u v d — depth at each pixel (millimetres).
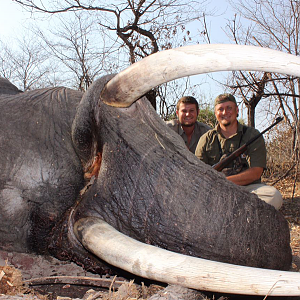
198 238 2529
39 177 2971
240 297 2619
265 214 2607
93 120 2914
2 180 2965
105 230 2641
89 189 2887
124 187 2721
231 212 2553
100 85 2941
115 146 2799
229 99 5090
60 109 3240
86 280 2994
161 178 2668
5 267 2811
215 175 2680
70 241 2916
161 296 2393
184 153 2746
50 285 3039
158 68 2451
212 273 2223
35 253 3006
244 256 2516
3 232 2973
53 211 2947
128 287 2672
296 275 2141
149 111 2889
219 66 2277
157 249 2404
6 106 3229
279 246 2604
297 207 7395
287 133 10422
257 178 4945
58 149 3053
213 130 5297
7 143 3033
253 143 5004
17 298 2518
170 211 2598
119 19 12000
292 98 9398
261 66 2197
